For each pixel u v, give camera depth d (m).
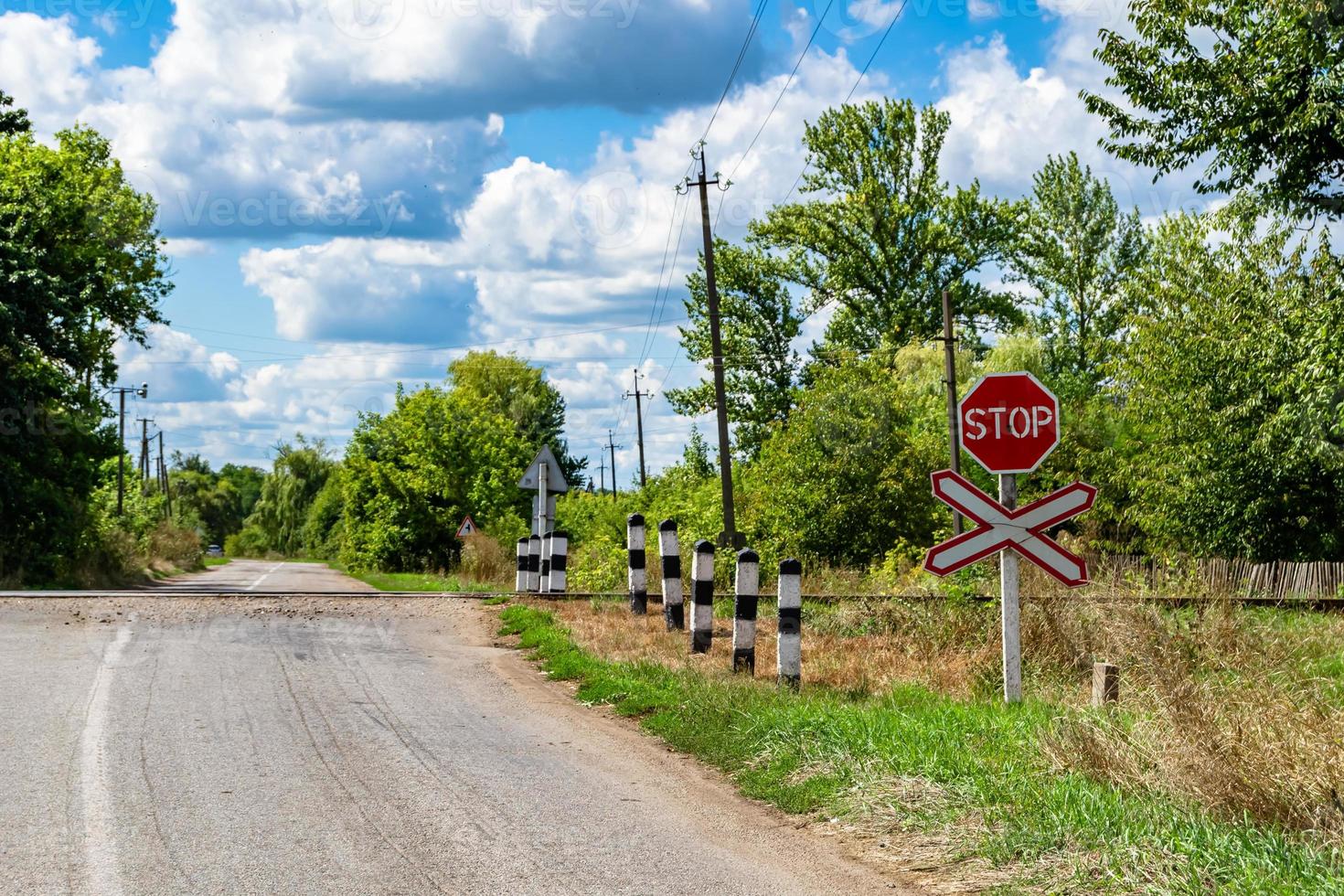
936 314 48.94
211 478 173.88
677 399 52.88
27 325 29.41
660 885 4.48
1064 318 54.50
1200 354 27.78
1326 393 22.67
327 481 100.62
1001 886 4.45
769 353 52.12
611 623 12.96
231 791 5.65
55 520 30.84
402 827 5.15
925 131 49.25
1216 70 19.34
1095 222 53.50
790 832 5.35
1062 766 5.70
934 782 5.73
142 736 6.74
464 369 74.62
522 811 5.52
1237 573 21.59
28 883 4.28
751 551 9.85
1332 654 10.03
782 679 8.97
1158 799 5.14
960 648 10.56
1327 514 27.33
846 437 28.77
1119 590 11.35
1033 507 7.73
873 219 49.06
